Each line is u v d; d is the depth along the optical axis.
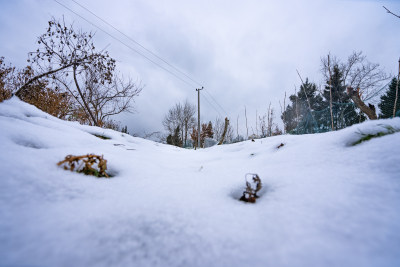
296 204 0.98
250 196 1.17
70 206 0.93
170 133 30.03
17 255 0.58
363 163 1.26
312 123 7.84
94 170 1.50
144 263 0.63
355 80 18.56
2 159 1.12
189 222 0.90
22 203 0.85
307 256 0.62
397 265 0.55
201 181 1.59
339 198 0.94
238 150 3.87
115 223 0.84
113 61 5.98
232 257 0.66
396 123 1.70
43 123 2.52
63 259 0.59
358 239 0.67
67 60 5.54
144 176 1.68
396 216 0.75
